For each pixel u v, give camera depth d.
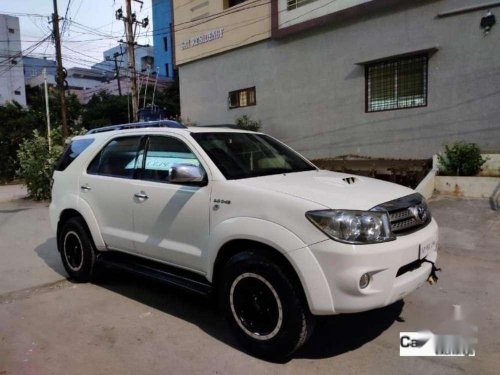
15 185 20.83
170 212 3.91
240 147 4.18
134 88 21.14
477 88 9.83
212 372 3.12
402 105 11.20
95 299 4.62
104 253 4.91
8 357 3.40
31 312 4.29
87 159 5.04
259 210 3.22
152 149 4.32
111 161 4.77
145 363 3.27
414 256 3.15
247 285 3.34
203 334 3.74
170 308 4.34
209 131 4.24
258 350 3.28
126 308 4.35
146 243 4.16
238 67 15.29
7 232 8.47
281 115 14.04
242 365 3.21
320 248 2.92
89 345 3.57
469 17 9.78
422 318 3.96
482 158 9.25
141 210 4.20
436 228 3.56
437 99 10.45
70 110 34.97
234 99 15.73
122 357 3.37
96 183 4.78
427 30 10.45
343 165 12.06
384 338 3.60
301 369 3.14
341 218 2.91
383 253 2.92
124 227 4.45
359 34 11.73
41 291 4.92
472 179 8.67
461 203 8.29
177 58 17.69
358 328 3.79
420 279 3.25
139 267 4.39
